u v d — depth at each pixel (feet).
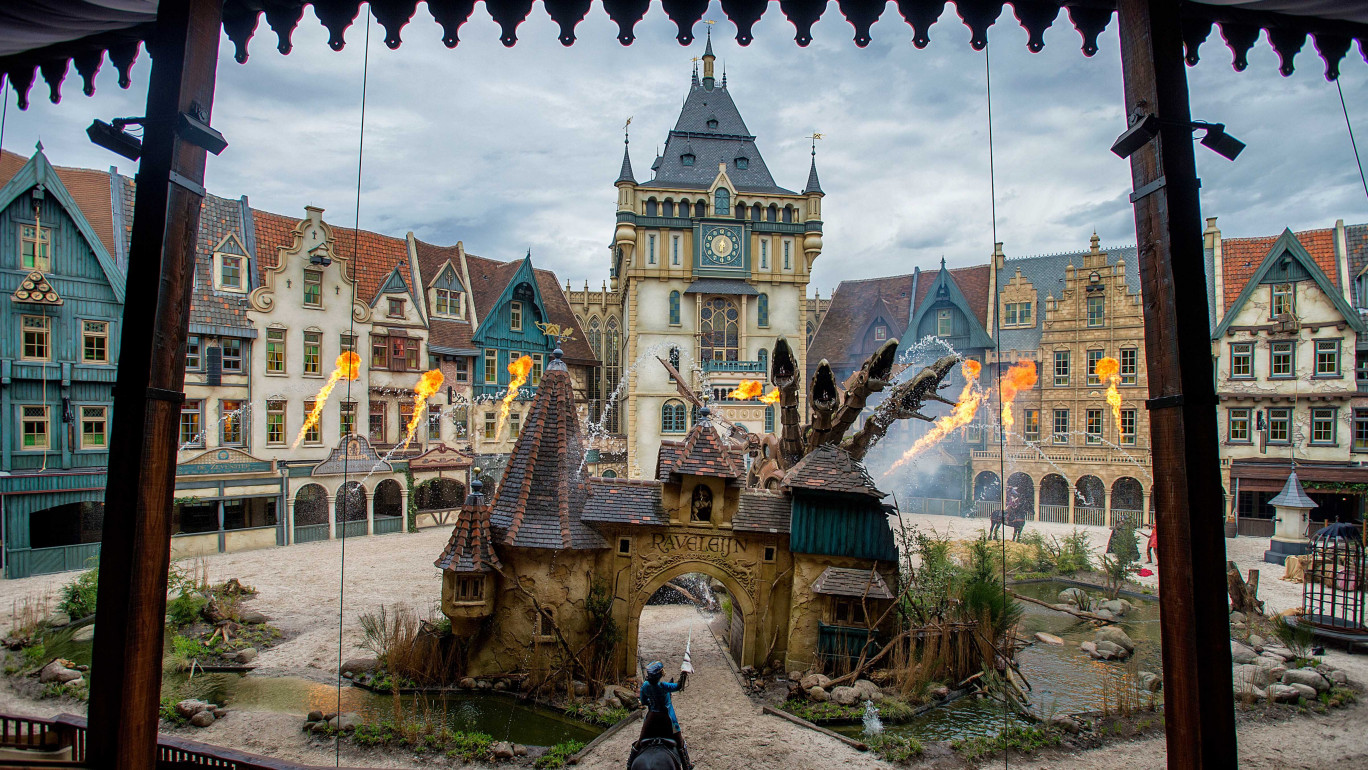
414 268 147.74
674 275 161.17
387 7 18.20
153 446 15.34
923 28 18.65
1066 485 150.30
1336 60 19.85
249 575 89.61
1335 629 64.13
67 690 52.01
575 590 54.75
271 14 18.71
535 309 162.91
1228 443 131.23
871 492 56.34
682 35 18.29
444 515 132.87
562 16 18.12
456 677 54.60
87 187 108.78
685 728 47.70
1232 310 131.13
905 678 53.31
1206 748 14.82
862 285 186.60
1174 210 15.38
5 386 91.50
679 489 56.65
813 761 43.29
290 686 54.60
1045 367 149.79
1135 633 71.77
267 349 116.98
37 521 107.86
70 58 20.86
